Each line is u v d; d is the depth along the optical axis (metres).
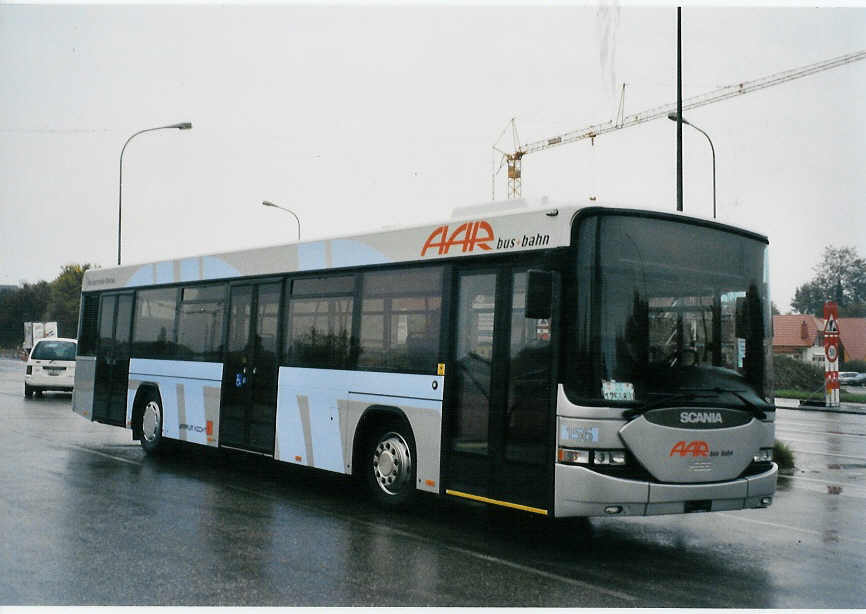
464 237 8.64
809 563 7.47
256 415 11.37
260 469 12.62
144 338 14.16
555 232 7.59
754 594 6.41
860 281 111.06
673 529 8.95
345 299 10.17
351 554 7.25
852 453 17.02
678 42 21.77
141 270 14.51
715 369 7.81
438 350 8.76
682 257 7.82
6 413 20.66
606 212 7.52
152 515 8.64
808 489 11.98
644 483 7.16
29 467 11.77
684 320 7.71
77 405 15.97
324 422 10.23
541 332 7.59
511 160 82.38
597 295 7.33
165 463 12.76
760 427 7.99
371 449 9.68
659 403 7.33
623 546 8.02
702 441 7.54
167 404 13.31
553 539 8.23
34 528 7.85
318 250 10.68
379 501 9.45
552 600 6.05
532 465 7.52
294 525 8.42
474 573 6.76
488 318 8.22
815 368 48.09
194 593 5.94
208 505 9.34
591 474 7.05
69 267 91.62
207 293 12.70
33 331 63.00
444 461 8.55
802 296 114.75
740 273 8.20
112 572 6.43
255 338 11.57
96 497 9.55
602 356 7.24
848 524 9.35
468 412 8.32
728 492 7.63
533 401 7.58
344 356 10.03
